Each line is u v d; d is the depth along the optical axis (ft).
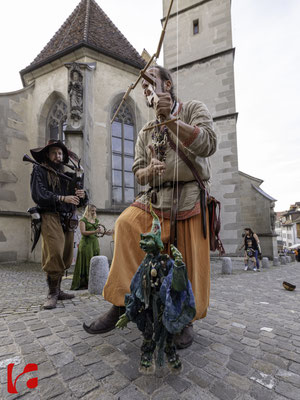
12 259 32.55
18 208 34.73
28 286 16.80
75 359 6.00
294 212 211.82
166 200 6.39
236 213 40.09
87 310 10.28
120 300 5.72
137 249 6.19
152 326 5.09
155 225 5.14
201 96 45.32
